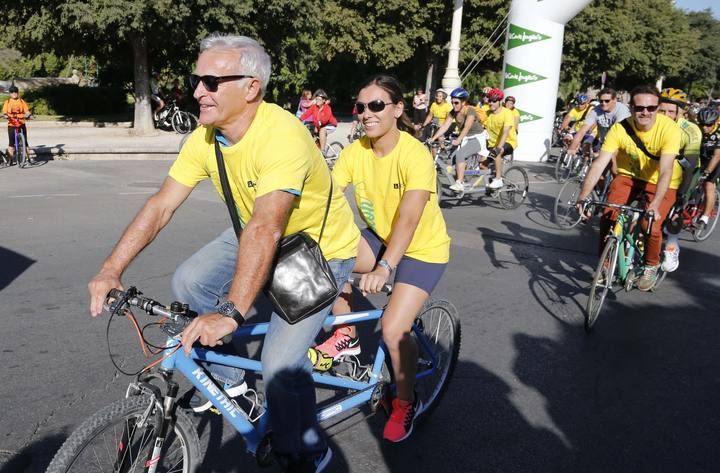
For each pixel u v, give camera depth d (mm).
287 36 21062
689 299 5785
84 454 2137
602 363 4305
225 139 2350
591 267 6664
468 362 4203
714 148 7844
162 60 23109
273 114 2307
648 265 5738
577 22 30719
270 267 2262
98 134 19094
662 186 4902
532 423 3471
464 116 9523
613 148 5250
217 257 2564
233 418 2496
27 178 10820
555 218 8680
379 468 2996
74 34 19016
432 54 29406
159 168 12734
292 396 2479
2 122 20078
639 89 4957
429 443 3230
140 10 16438
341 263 2693
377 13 26656
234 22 18672
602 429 3445
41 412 3303
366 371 3197
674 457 3205
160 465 2330
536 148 17234
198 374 2365
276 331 2488
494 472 3006
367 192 3164
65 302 4879
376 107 2889
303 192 2410
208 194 9523
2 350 4004
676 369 4266
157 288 5270
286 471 2609
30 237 6762
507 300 5480
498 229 8344
